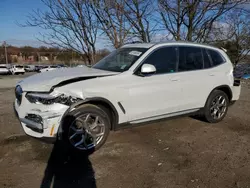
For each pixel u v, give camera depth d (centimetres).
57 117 326
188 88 453
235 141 411
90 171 308
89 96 347
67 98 333
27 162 329
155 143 399
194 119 538
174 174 301
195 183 280
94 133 363
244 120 536
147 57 412
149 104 407
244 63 1770
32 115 337
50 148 374
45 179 288
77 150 347
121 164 326
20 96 363
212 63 502
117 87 371
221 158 345
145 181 285
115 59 449
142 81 396
